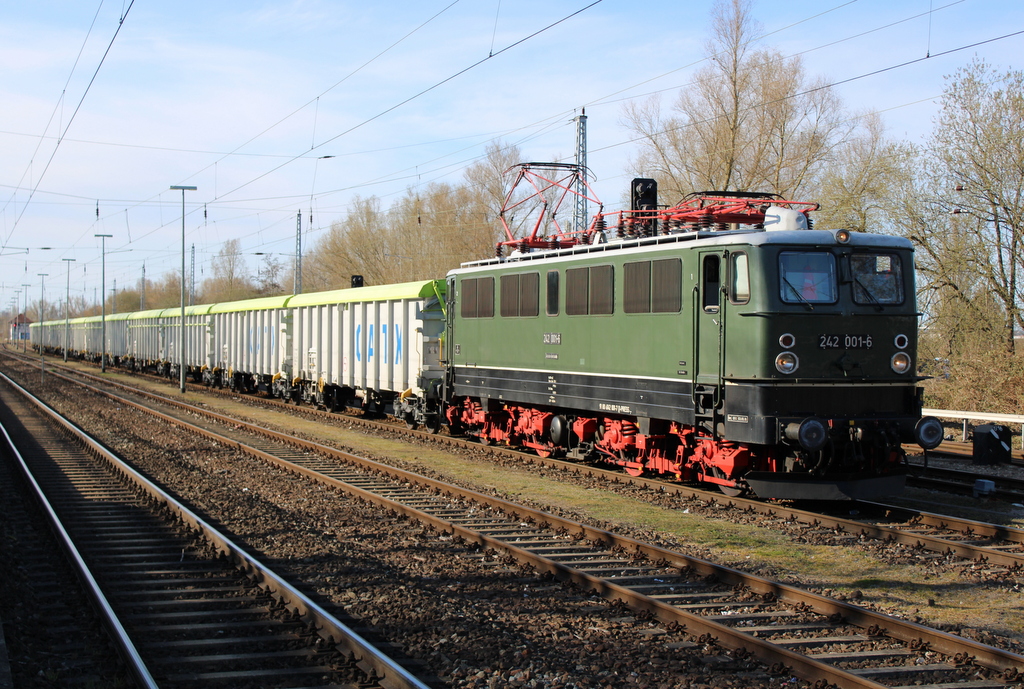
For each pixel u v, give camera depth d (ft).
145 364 166.91
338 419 82.17
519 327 53.11
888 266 37.96
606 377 45.27
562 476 48.91
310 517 38.06
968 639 21.57
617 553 31.42
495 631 22.74
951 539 33.83
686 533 34.88
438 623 23.50
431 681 19.72
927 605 25.86
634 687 19.44
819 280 36.81
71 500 42.45
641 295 42.65
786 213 39.99
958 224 83.20
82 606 25.53
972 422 74.33
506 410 57.82
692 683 19.58
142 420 82.23
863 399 37.14
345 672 20.16
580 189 79.25
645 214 47.21
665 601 25.76
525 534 34.58
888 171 90.22
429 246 161.99
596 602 25.43
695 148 111.86
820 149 106.83
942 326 84.23
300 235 144.36
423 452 59.67
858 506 39.73
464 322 59.88
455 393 61.21
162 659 21.04
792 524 36.37
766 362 35.99
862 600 26.25
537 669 20.27
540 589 26.86
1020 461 52.75
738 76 107.76
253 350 109.29
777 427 35.63
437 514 38.63
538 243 55.67
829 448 36.45
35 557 31.81
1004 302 81.00
